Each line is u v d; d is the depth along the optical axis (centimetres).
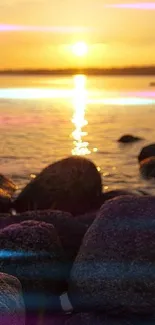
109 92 6353
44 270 511
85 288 496
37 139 1773
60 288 521
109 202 534
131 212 518
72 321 491
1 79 13588
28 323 494
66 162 781
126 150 1502
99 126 2309
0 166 1171
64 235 563
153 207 521
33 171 1102
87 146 1592
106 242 504
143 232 503
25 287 504
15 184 937
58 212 598
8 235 518
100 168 1159
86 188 764
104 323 484
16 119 2675
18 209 767
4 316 437
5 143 1639
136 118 2753
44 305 507
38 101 4522
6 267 507
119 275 490
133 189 958
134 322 486
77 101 4519
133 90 6800
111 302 490
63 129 2158
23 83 10494
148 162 1094
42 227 527
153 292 485
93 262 498
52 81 12469
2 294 448
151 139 1791
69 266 529
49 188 764
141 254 493
